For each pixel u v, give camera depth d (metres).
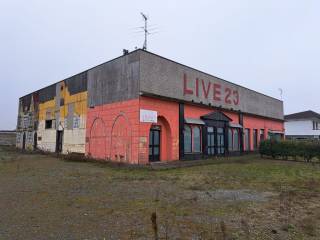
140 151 17.78
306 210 6.80
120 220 5.90
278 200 7.86
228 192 8.98
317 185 10.36
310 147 21.58
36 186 9.90
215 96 25.47
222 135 25.62
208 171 14.63
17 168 15.53
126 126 18.91
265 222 5.84
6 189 9.31
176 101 20.62
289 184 10.56
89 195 8.39
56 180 11.31
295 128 52.41
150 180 11.46
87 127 23.20
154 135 19.55
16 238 4.84
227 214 6.44
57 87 29.20
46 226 5.49
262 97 34.31
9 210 6.66
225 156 25.39
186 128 21.80
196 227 5.49
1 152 30.66
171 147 20.05
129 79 19.08
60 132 28.20
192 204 7.34
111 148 20.12
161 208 6.90
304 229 5.43
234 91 28.55
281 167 16.95
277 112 38.00
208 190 9.32
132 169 15.26
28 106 36.91
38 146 32.66
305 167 17.11
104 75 21.72
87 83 23.83
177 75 21.39
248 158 23.80
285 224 5.70
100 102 21.84
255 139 31.91
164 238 4.89
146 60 18.89
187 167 16.66
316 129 52.62
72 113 25.81
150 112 18.66
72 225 5.56
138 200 7.76
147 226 5.52
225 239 4.84
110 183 10.65
